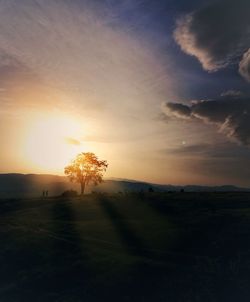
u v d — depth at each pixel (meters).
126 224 66.25
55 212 85.06
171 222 65.00
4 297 43.22
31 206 100.62
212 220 59.88
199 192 98.00
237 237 50.41
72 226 67.62
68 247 55.25
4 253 55.00
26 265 51.06
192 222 61.31
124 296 40.06
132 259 48.03
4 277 48.78
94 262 48.00
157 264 45.59
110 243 56.34
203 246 50.94
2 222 76.56
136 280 42.53
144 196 92.50
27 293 43.25
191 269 43.56
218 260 44.81
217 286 38.97
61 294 41.97
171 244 53.59
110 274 44.38
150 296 39.56
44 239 59.28
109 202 88.94
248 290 37.16
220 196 86.25
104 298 40.12
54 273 46.50
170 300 38.34
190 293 38.78
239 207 72.00
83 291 41.78
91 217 76.81
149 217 71.56
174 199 84.81
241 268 41.28
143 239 57.12
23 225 71.50
